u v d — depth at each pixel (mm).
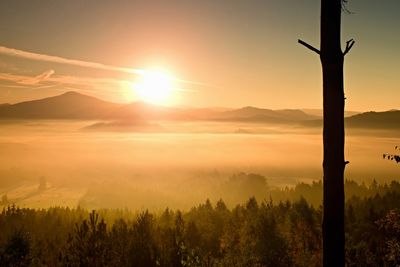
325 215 7035
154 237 67938
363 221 79500
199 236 79562
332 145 6945
